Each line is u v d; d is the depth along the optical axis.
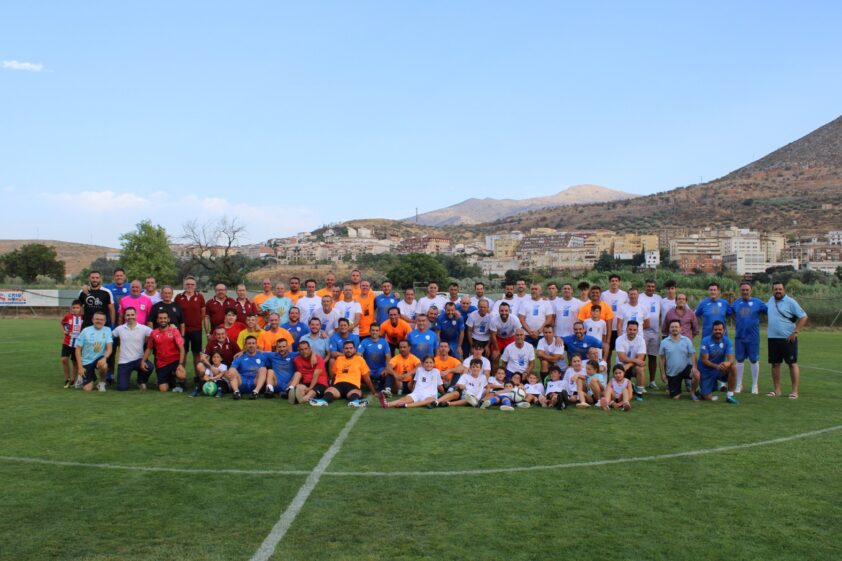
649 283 14.23
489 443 8.54
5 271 86.94
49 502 6.08
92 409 10.80
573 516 5.80
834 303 35.53
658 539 5.29
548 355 12.87
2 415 10.23
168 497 6.24
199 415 10.36
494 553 4.99
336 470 7.18
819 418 10.48
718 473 7.21
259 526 5.50
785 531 5.49
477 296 14.50
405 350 12.59
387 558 4.89
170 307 13.33
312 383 12.00
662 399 12.51
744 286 13.45
